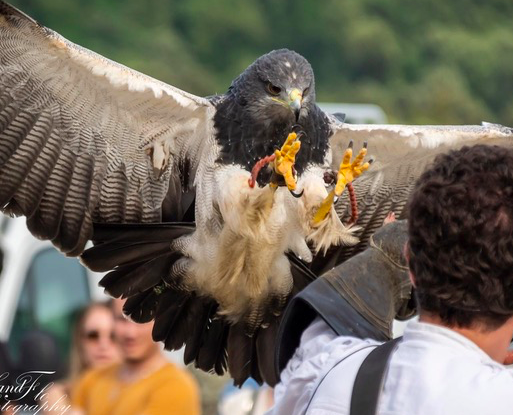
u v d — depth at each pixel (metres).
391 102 48.91
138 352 11.38
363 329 7.42
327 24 51.34
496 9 56.44
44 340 12.20
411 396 6.02
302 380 6.64
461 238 6.00
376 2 52.75
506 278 5.98
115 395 11.37
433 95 49.22
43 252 15.00
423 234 6.11
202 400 14.99
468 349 6.11
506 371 6.03
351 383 6.26
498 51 53.72
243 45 50.69
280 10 50.91
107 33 48.84
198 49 49.66
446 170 6.17
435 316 6.22
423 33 53.25
